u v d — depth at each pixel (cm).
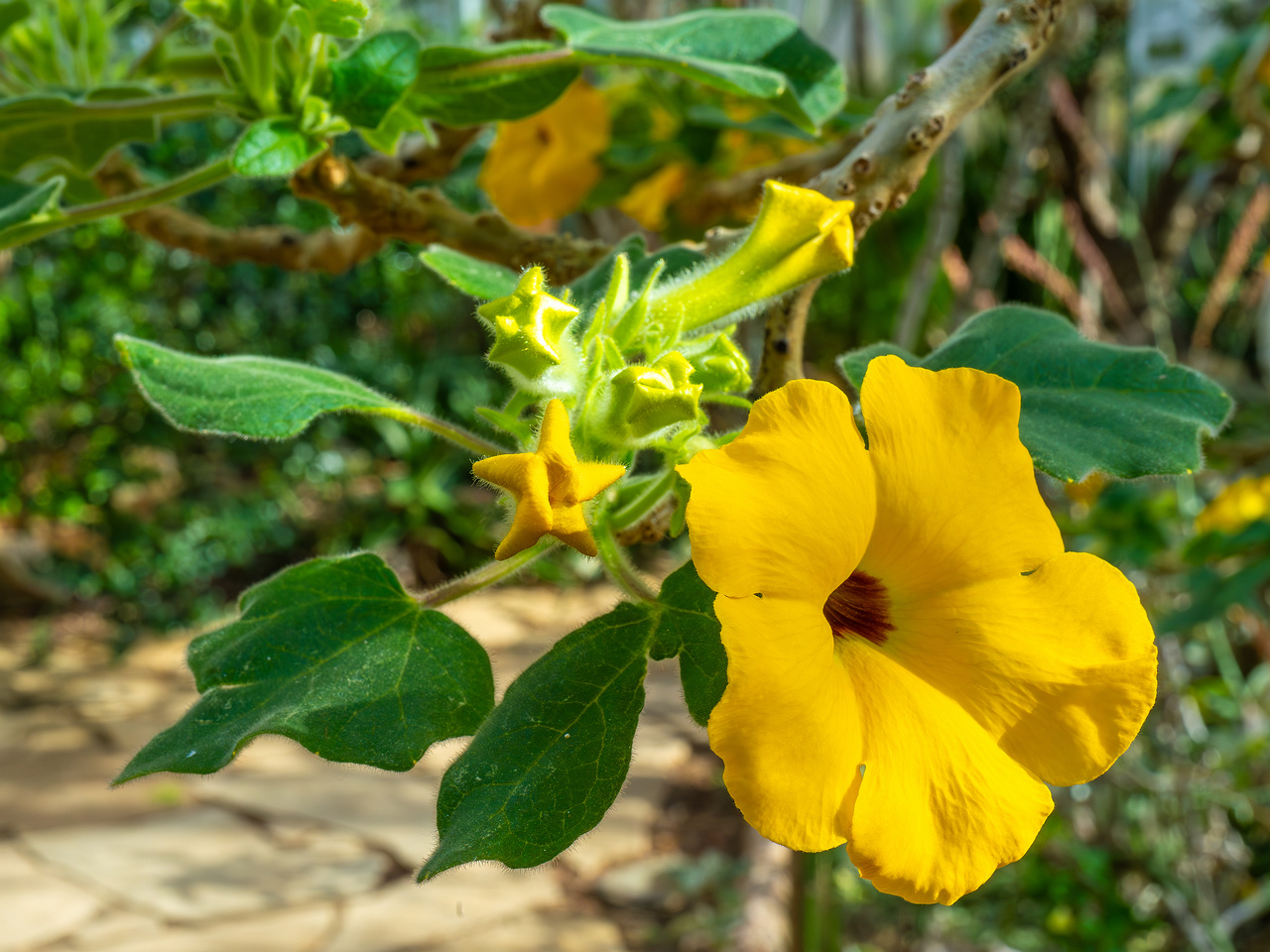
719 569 15
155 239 42
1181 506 73
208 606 193
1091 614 16
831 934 81
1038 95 57
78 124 31
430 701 18
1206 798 81
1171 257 100
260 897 118
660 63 28
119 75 42
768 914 78
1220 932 77
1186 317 134
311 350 207
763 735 14
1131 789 85
